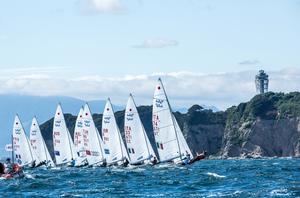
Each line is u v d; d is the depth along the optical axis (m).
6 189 167.75
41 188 169.12
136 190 154.88
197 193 142.38
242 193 137.88
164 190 153.25
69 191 155.75
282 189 144.62
